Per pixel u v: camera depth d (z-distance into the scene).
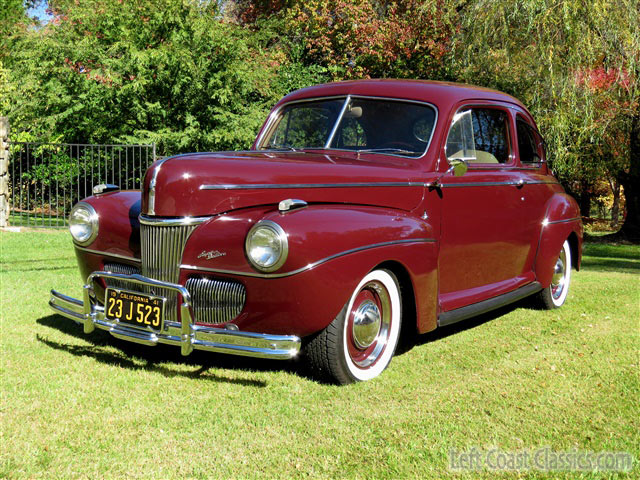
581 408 3.23
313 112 4.66
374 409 3.16
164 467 2.51
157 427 2.87
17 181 15.44
